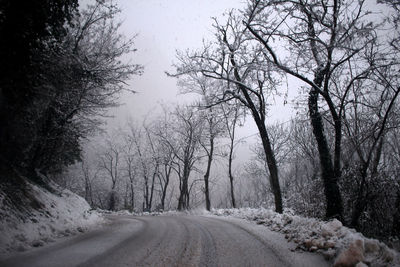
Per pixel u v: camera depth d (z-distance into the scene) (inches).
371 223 412.5
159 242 325.1
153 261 239.0
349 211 442.3
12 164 441.7
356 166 447.8
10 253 252.8
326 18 441.7
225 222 526.6
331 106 432.5
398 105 492.1
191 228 451.2
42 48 364.8
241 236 355.9
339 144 430.6
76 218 495.2
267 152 626.2
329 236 276.1
